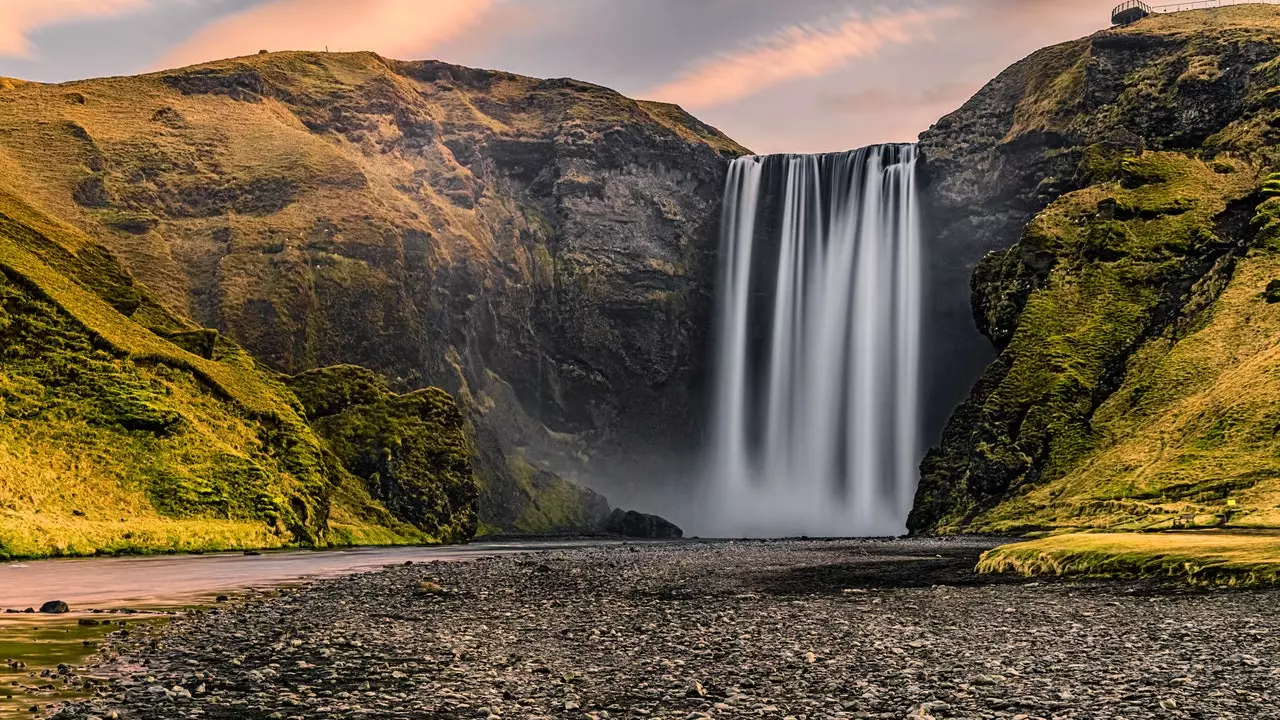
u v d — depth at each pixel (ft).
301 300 560.20
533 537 502.79
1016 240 559.79
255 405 356.18
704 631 105.91
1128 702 69.56
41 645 89.04
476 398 620.49
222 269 568.82
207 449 302.86
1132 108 522.06
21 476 241.35
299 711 65.36
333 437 428.56
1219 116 499.92
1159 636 100.27
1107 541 190.70
